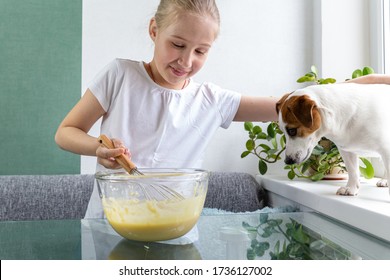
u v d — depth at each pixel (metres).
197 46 0.92
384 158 0.88
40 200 1.39
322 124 0.91
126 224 0.63
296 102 0.90
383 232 0.72
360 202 0.86
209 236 0.67
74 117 1.11
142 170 0.77
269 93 1.67
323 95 0.91
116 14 1.58
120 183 0.63
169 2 0.93
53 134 1.58
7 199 1.37
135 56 1.59
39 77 1.56
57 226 0.75
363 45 1.57
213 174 1.54
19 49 1.55
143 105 1.13
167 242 0.64
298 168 1.39
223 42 1.64
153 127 1.13
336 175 1.34
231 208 1.49
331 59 1.57
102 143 0.79
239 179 1.53
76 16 1.57
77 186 1.43
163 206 0.62
